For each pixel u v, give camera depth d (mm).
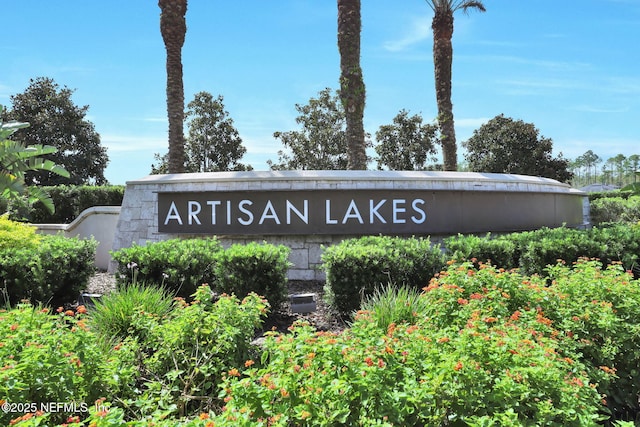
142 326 4703
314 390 2873
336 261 7043
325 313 7340
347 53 12297
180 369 4223
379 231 9859
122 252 7703
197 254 7707
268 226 9891
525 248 8406
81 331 3715
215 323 4453
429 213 10078
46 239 9305
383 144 28984
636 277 8070
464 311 4387
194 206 10227
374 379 2934
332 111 27750
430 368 3152
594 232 8836
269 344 3609
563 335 4262
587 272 5320
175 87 14312
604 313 4410
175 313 4852
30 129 27312
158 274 7465
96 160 29422
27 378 3215
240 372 4207
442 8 16062
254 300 5008
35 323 4016
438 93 16297
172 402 3791
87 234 13141
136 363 4348
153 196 10742
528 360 3266
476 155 34094
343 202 9805
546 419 2918
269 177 9969
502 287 4875
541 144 32125
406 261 7137
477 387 2973
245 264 7066
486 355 3318
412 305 5312
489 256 7922
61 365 3289
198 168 28391
